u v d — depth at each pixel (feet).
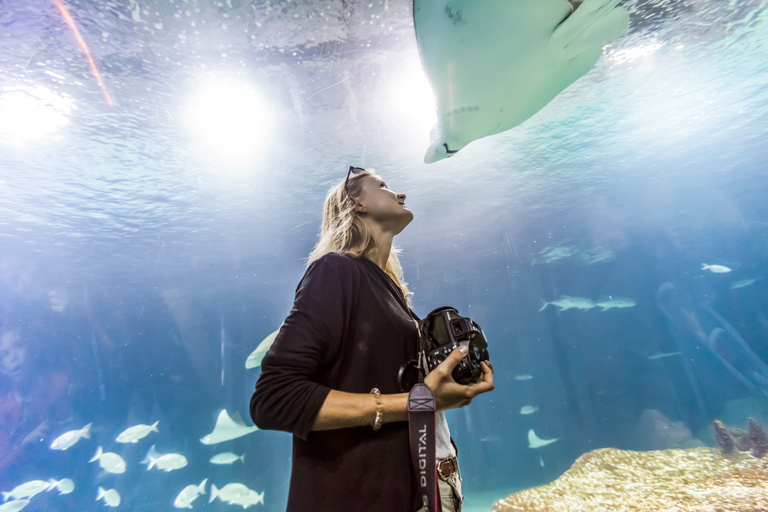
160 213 32.42
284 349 2.59
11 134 20.36
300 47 15.10
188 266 45.73
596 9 8.95
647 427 36.29
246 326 69.87
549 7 9.16
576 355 92.43
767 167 44.01
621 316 90.53
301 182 28.96
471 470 48.03
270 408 2.45
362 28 14.28
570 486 14.02
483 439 54.08
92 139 21.30
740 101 27.99
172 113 19.19
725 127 32.63
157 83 16.92
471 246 52.90
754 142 37.11
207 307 62.18
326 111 19.95
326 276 2.97
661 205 51.88
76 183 26.32
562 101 23.58
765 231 65.10
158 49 14.74
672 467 14.35
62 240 35.58
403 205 3.91
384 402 2.47
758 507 10.89
